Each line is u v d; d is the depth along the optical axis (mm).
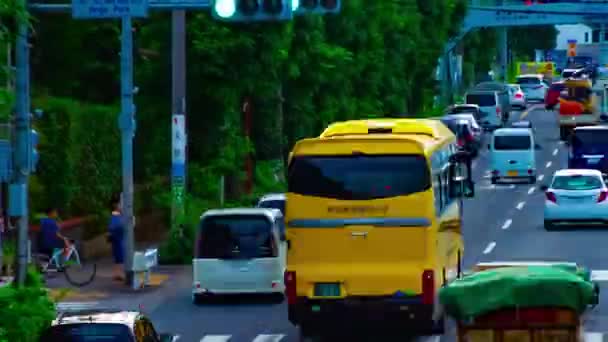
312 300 41469
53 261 59938
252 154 85500
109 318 31250
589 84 139375
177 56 65062
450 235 46406
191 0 51875
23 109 42562
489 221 80688
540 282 28156
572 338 28516
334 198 41344
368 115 108938
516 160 105062
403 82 125312
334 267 41344
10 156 42500
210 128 77312
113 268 62250
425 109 154875
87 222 67750
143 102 76250
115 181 70438
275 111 88938
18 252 41781
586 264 60812
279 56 73938
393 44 122938
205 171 76562
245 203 79000
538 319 28594
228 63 72688
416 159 41250
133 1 51750
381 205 41188
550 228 75750
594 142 99000
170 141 76562
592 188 75000
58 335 30812
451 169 47281
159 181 74188
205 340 44062
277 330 46031
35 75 83438
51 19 83125
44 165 64562
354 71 102938
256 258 51406
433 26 141250
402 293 41156
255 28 72625
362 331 44719
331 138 41562
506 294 28203
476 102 150125
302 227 41500
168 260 64438
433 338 43781
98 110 69188
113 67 85062
